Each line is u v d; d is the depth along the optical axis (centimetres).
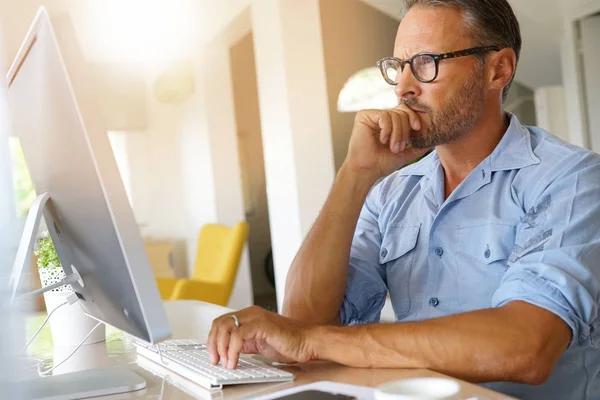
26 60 100
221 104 609
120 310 105
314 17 422
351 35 672
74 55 86
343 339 114
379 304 162
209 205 624
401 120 142
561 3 411
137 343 145
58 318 162
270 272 766
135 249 90
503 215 140
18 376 88
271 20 430
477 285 142
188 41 612
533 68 475
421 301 151
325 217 151
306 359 116
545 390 130
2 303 87
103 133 87
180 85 632
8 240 88
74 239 111
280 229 448
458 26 139
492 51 141
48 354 155
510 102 544
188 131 670
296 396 102
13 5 373
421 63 140
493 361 105
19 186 118
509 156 141
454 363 107
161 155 727
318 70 423
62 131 94
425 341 109
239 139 754
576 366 130
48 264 161
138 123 716
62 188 103
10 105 114
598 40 397
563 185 127
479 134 144
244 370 114
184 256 721
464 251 144
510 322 107
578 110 409
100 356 148
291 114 418
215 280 402
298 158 419
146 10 556
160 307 92
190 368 116
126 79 711
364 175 150
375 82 582
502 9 142
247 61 756
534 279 112
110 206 88
